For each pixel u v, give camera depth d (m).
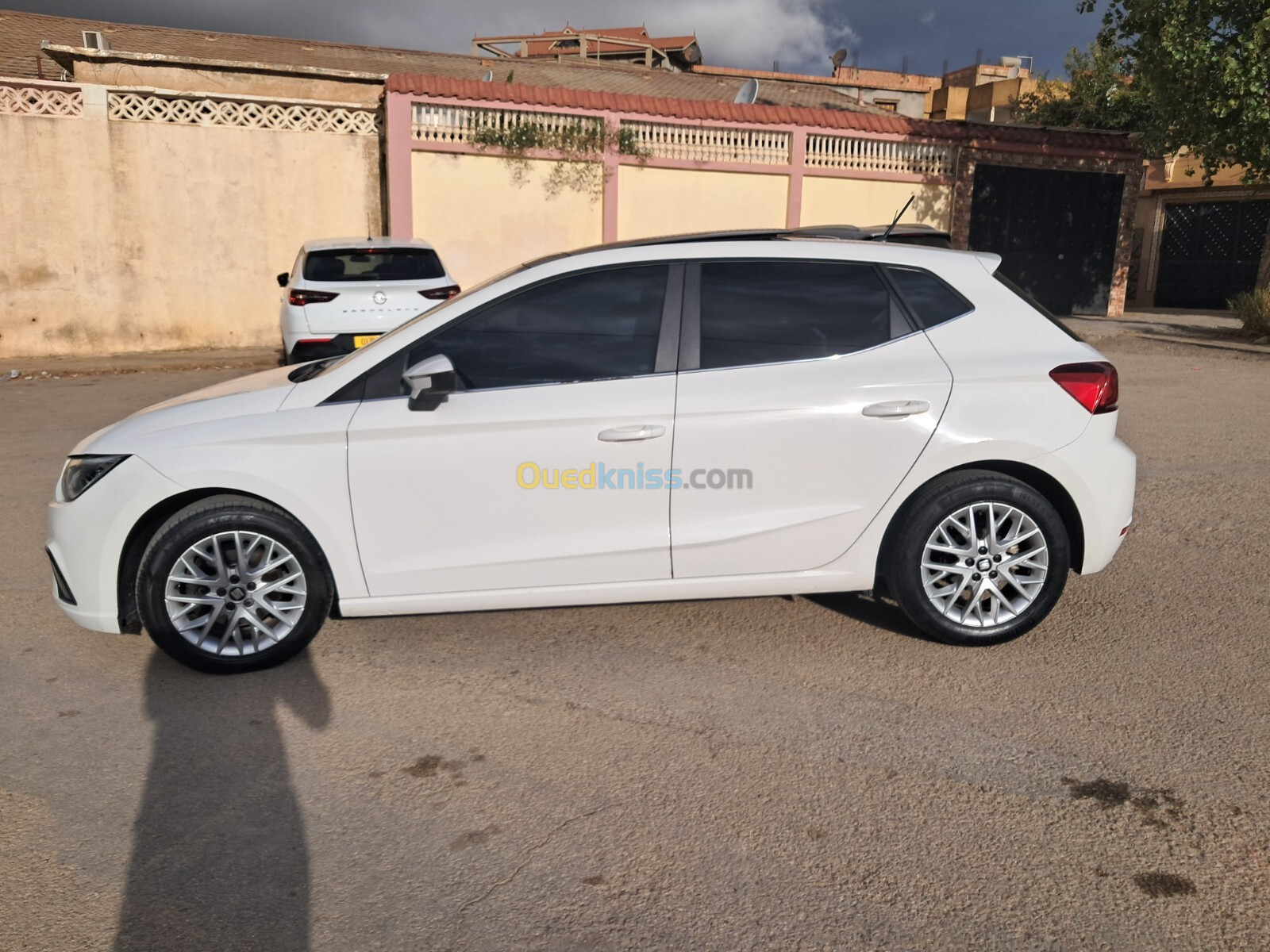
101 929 2.56
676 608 4.77
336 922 2.59
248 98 14.55
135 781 3.27
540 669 4.10
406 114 14.79
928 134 17.33
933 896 2.66
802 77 33.03
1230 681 3.90
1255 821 2.97
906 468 4.07
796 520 4.07
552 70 25.80
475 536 4.01
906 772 3.28
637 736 3.54
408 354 4.04
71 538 3.95
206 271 14.83
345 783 3.26
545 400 3.98
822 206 17.22
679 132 16.31
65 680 4.04
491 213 15.55
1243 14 13.55
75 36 21.36
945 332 4.17
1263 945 2.46
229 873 2.79
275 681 4.02
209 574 4.05
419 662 4.18
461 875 2.78
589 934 2.53
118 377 12.75
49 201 14.00
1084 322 17.67
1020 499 4.10
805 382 4.03
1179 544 5.57
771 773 3.28
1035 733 3.52
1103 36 15.41
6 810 3.11
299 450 3.94
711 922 2.57
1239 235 23.14
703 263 4.14
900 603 4.23
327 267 10.28
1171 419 8.81
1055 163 18.36
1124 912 2.59
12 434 8.97
